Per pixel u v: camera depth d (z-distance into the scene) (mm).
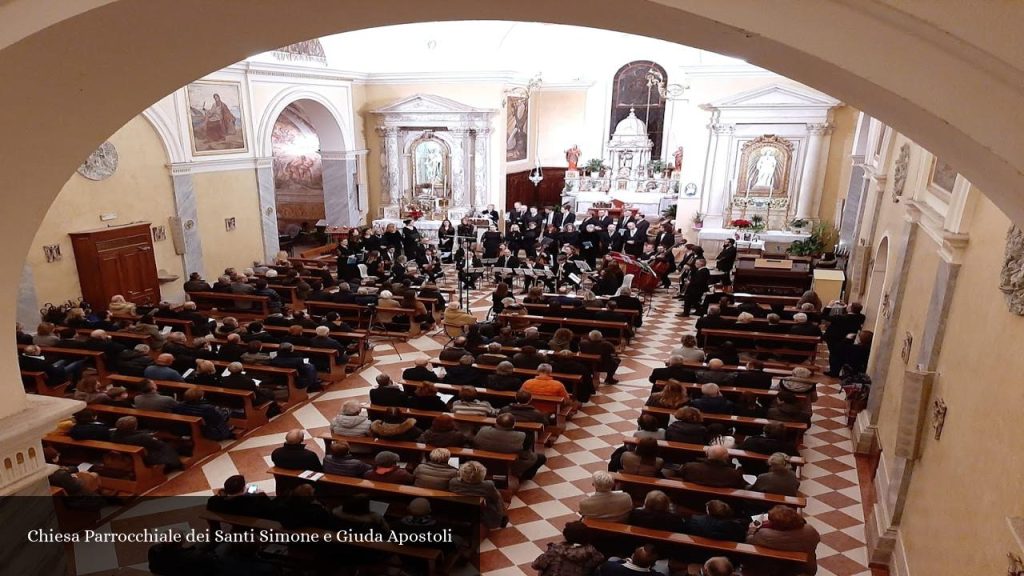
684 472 6602
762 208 19750
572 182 25844
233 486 5695
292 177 25562
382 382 8469
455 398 8945
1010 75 1767
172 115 15250
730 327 11688
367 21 2664
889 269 9703
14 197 2715
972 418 4727
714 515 5680
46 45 2252
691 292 14578
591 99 27156
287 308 13688
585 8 2297
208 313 13961
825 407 10148
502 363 9023
